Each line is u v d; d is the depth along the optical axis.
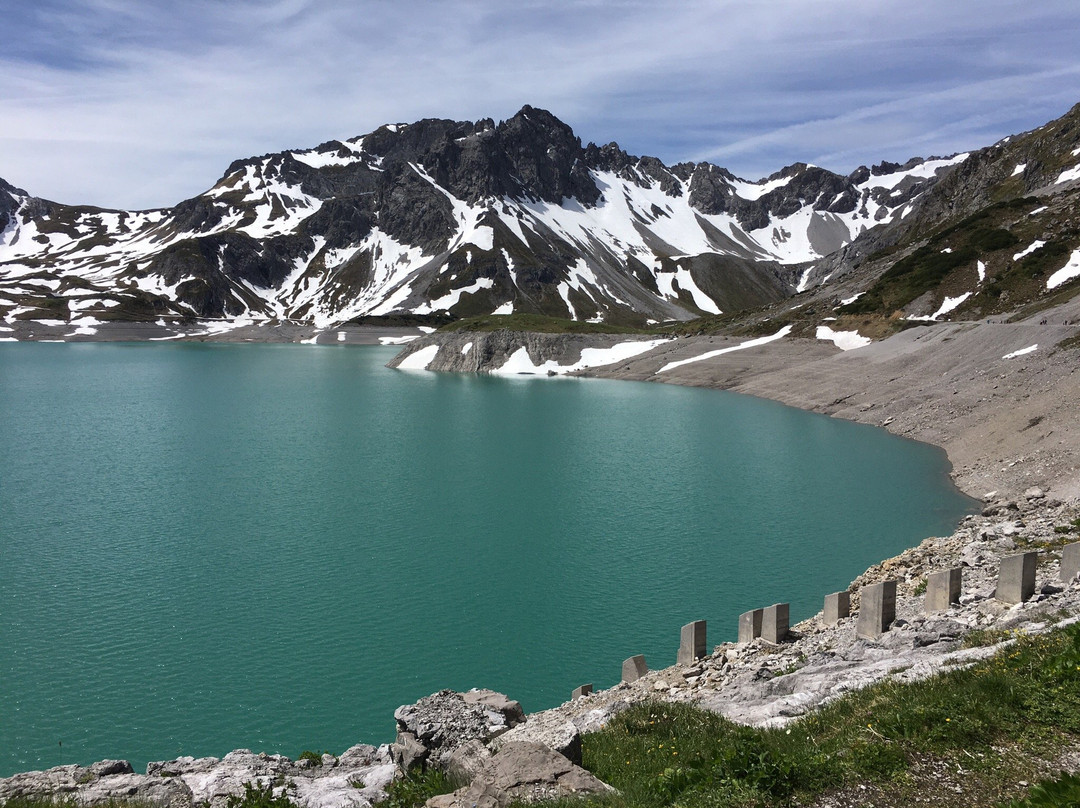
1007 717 12.25
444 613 38.03
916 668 17.42
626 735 15.85
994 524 41.25
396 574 43.28
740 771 11.90
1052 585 24.19
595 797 11.97
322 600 39.53
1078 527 34.69
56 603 38.81
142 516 54.22
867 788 11.11
